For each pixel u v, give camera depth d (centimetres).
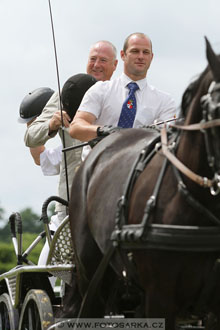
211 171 844
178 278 856
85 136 1118
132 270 914
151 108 1241
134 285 950
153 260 865
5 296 1304
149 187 892
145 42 1234
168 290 861
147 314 879
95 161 1030
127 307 1066
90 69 1462
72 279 1095
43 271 1170
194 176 841
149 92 1245
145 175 907
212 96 809
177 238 841
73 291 1091
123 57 1265
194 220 845
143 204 890
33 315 1228
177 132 893
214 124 797
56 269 1143
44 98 1594
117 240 905
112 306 1030
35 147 1407
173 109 1257
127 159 971
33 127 1380
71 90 1332
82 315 977
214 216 842
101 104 1222
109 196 962
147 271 877
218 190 820
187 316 910
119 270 961
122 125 1224
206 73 854
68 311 1084
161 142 913
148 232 865
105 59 1455
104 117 1226
